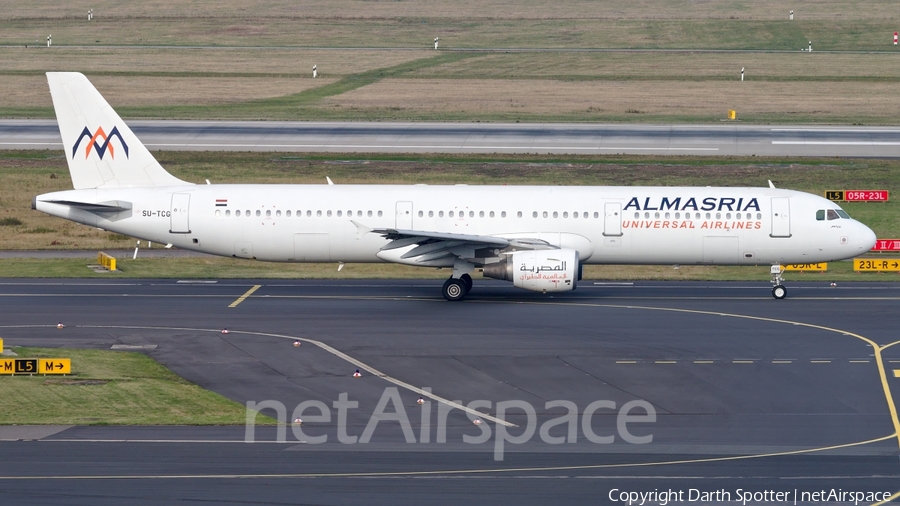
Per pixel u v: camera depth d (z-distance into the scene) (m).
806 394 152.00
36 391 150.25
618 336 185.50
